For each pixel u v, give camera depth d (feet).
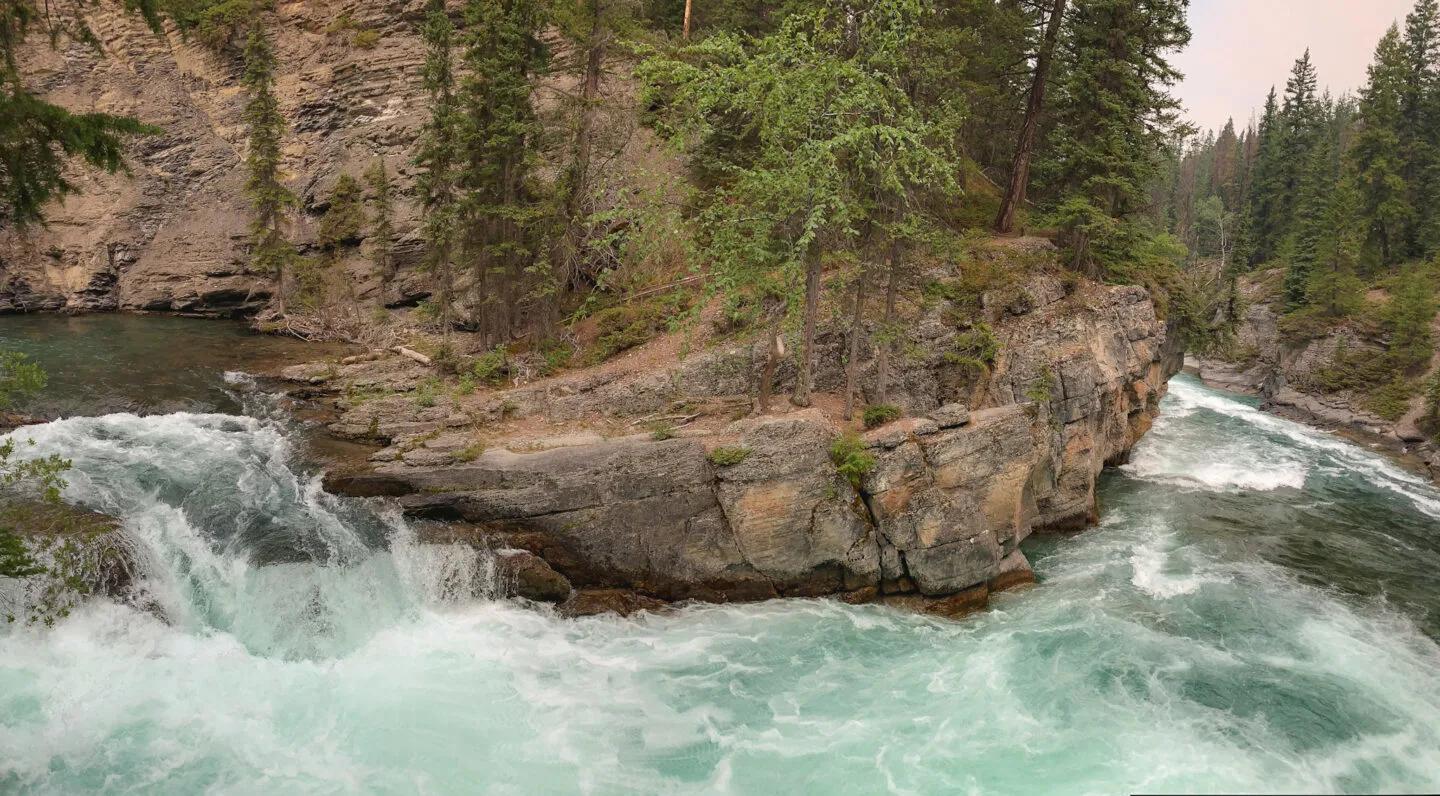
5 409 74.49
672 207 73.26
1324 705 50.14
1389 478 102.83
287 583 53.93
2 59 37.22
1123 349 90.07
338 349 115.85
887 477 63.67
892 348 81.00
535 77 97.14
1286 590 66.74
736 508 62.13
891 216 72.49
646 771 43.88
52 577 49.29
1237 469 101.86
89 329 120.16
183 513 59.16
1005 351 81.00
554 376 88.94
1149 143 95.55
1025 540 76.43
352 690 48.98
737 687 51.72
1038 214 101.19
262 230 131.54
